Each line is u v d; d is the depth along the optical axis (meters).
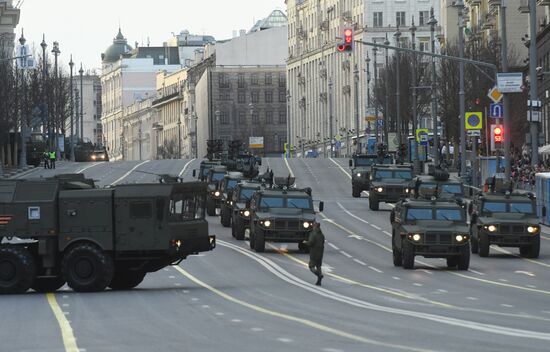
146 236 85.62
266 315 63.72
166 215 85.88
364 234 142.25
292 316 62.94
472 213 118.88
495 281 90.56
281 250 123.06
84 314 66.62
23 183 85.44
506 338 50.50
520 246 114.06
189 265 107.62
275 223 119.06
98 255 84.50
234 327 57.19
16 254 84.25
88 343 51.16
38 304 74.75
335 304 70.94
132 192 85.56
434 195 112.12
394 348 46.91
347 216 168.12
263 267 104.94
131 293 82.31
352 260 112.25
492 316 62.19
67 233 85.00
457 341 49.44
